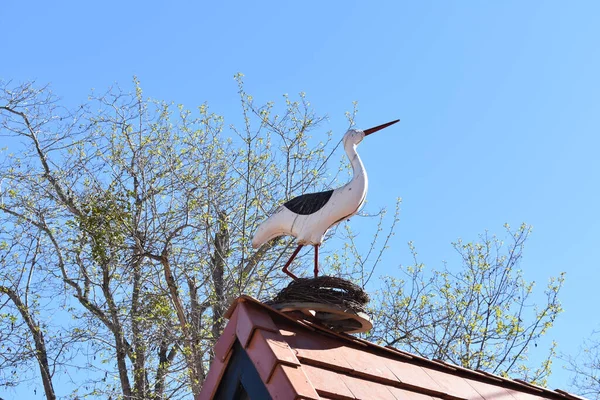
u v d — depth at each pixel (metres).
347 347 5.50
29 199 16.78
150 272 16.75
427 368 5.86
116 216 15.92
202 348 15.92
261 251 15.65
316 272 6.16
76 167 16.83
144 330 15.92
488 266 17.14
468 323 16.55
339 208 6.18
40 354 15.91
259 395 5.07
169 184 16.77
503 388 6.26
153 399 15.78
